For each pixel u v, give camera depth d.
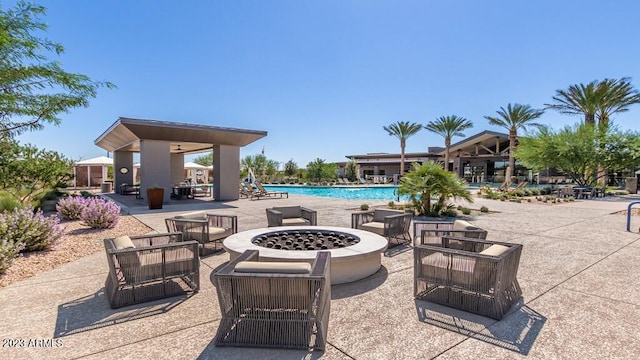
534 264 4.86
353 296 3.61
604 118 23.22
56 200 11.13
